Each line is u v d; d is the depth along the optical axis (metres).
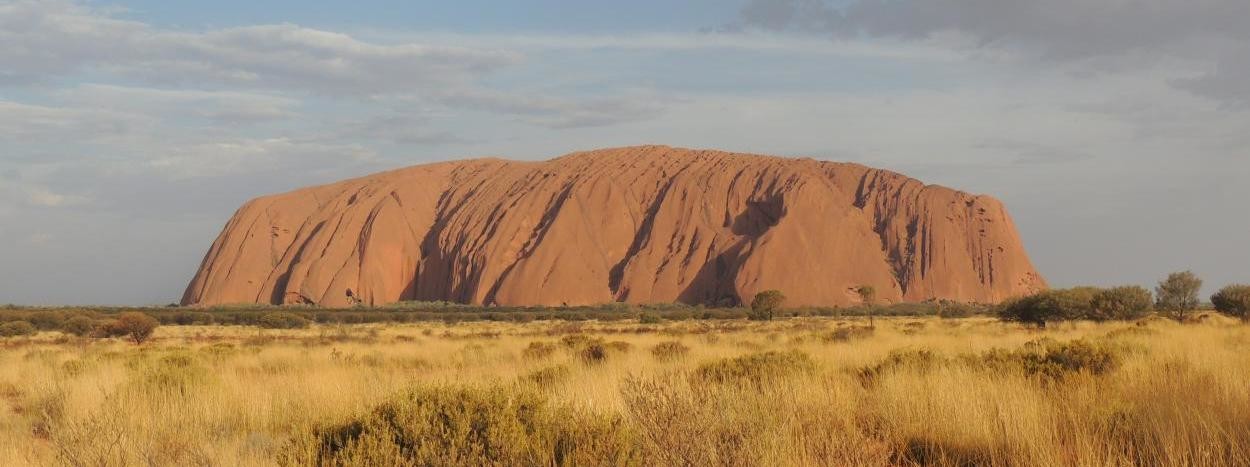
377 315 126.88
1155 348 16.77
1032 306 52.44
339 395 12.08
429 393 6.78
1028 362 12.65
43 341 52.38
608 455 5.84
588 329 69.06
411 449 6.20
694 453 5.71
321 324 104.75
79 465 7.37
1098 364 12.51
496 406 6.46
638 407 6.46
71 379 15.95
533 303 184.62
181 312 126.81
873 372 13.72
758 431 6.65
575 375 14.14
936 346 22.89
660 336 45.22
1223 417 7.20
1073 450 7.00
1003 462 7.18
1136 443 7.17
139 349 33.84
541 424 6.46
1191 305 55.72
